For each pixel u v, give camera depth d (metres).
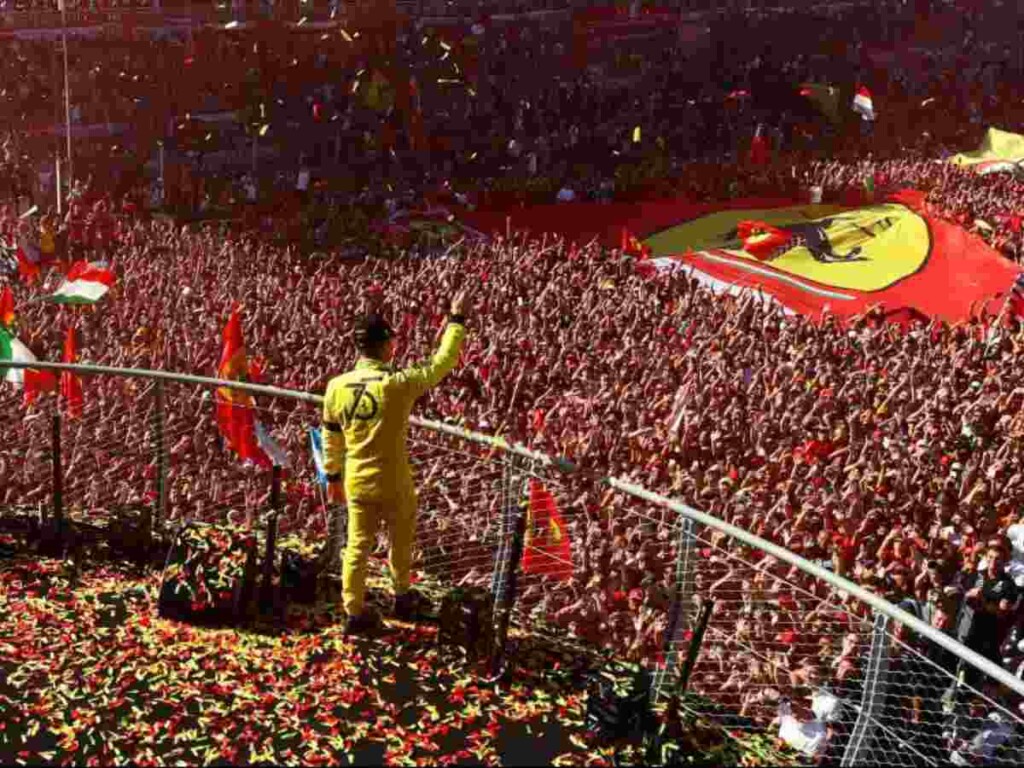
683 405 20.14
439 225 45.97
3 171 43.59
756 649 11.16
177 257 34.78
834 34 65.81
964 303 39.09
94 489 16.00
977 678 11.19
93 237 37.75
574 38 60.94
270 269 34.31
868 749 7.70
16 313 26.39
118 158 46.91
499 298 30.53
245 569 9.04
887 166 51.06
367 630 8.93
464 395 23.52
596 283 33.22
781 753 8.27
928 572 13.94
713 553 13.84
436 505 15.31
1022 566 13.57
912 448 20.62
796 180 50.09
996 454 20.70
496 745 7.66
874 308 34.75
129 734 7.65
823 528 16.25
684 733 7.90
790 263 41.97
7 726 7.68
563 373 24.84
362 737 7.68
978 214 44.69
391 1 57.31
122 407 19.38
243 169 48.97
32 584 9.52
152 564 9.95
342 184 48.78
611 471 18.83
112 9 51.94
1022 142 51.06
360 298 29.91
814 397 23.48
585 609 11.23
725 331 28.95
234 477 16.72
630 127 56.31
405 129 53.03
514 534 8.54
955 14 69.19
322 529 12.88
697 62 61.62
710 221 47.09
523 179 50.06
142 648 8.60
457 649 8.72
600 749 7.66
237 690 8.13
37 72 49.44
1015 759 9.70
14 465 16.64
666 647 8.40
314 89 53.25
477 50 58.16
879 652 7.60
